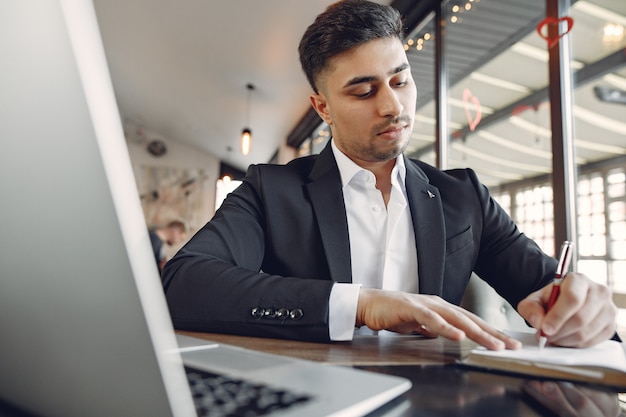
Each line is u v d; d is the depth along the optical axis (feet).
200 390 1.04
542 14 8.18
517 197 8.69
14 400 0.89
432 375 1.47
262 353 1.52
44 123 0.66
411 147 10.98
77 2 0.62
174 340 0.70
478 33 9.10
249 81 16.85
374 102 3.08
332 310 2.07
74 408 0.80
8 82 0.68
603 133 7.64
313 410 0.93
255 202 3.35
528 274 3.20
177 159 29.58
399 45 3.07
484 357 1.58
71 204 0.68
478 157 9.12
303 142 20.75
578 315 1.86
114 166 0.64
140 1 13.48
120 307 0.68
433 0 9.13
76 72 0.61
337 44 3.00
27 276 0.77
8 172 0.72
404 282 3.31
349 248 3.11
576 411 1.15
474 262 3.40
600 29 6.46
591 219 6.99
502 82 9.13
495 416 1.09
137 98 23.56
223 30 13.62
